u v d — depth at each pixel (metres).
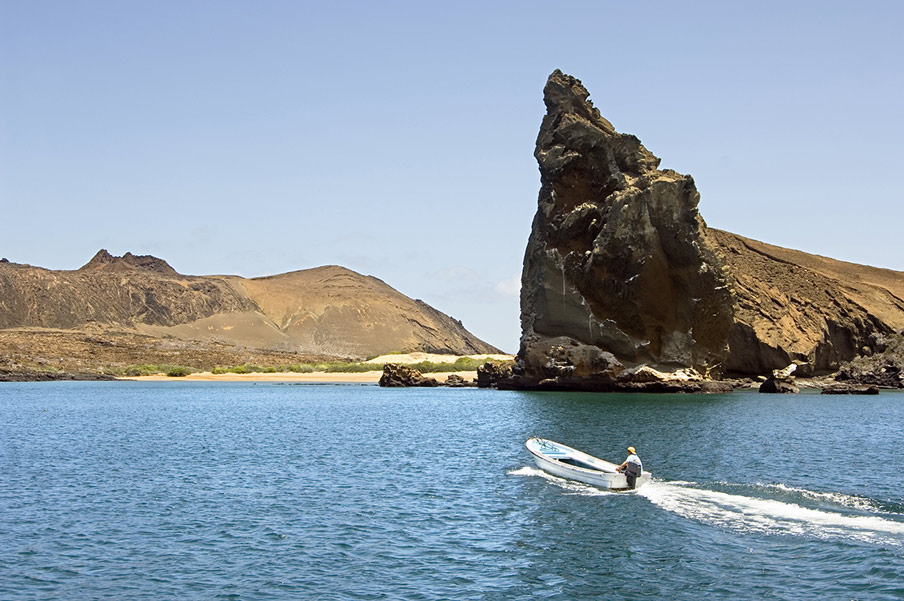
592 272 109.62
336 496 36.06
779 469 42.34
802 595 22.72
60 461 47.69
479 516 31.81
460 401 100.00
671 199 108.69
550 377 113.12
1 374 182.62
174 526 30.59
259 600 22.61
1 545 28.06
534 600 22.64
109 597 22.86
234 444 55.88
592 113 119.62
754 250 160.38
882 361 133.25
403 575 24.67
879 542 27.27
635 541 28.02
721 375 115.31
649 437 56.50
